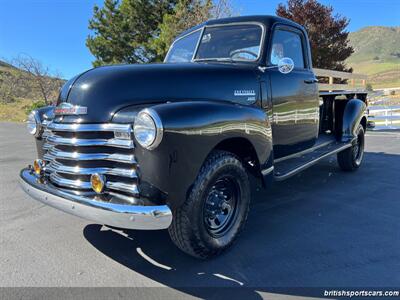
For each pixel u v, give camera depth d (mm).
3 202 4551
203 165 2721
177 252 3125
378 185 5285
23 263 2932
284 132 4109
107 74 2891
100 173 2598
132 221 2377
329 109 5961
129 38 21031
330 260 2967
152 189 2490
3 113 23219
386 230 3588
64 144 2723
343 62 19141
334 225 3723
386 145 9289
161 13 20609
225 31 4031
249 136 3055
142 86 2883
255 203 4465
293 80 4199
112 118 2652
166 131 2430
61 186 2771
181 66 3223
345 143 5574
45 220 3898
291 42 4328
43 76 27922
